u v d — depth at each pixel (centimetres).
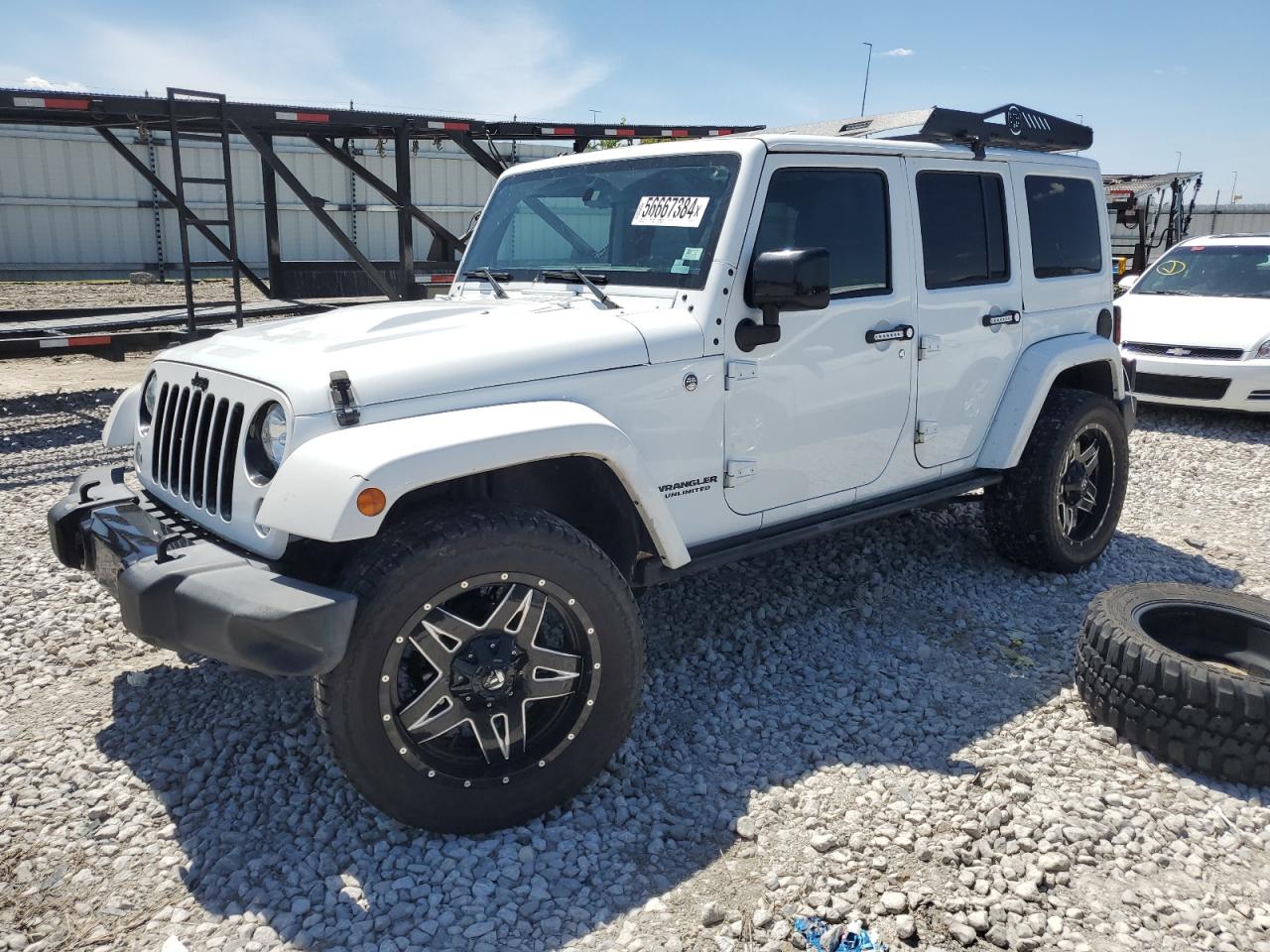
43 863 266
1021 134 449
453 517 261
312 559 279
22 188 1948
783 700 361
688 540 336
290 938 237
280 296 1176
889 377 388
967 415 433
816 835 277
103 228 2036
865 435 385
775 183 340
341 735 250
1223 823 288
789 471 359
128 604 261
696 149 349
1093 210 502
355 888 255
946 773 312
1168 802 299
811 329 353
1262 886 261
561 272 370
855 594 457
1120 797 297
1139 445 807
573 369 294
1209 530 579
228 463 284
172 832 279
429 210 2170
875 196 379
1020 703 360
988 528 480
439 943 237
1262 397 836
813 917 246
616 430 284
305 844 273
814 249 312
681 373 317
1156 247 1959
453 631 262
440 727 264
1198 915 248
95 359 1220
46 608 432
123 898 252
